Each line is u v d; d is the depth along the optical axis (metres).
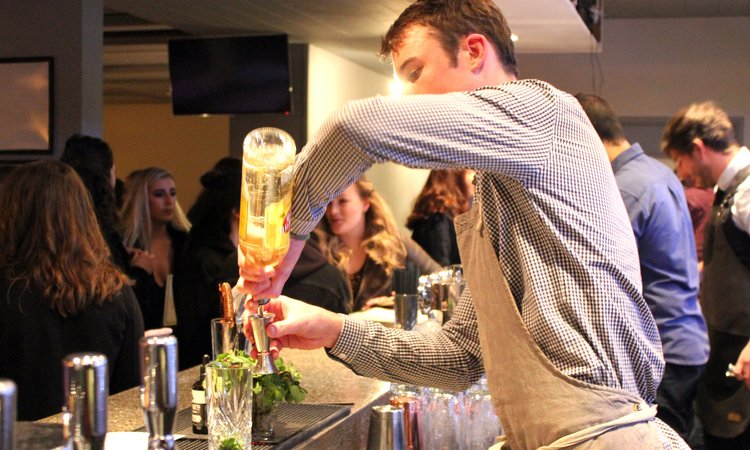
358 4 5.71
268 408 1.78
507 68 1.61
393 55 1.63
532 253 1.47
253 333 1.67
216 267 3.55
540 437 1.47
